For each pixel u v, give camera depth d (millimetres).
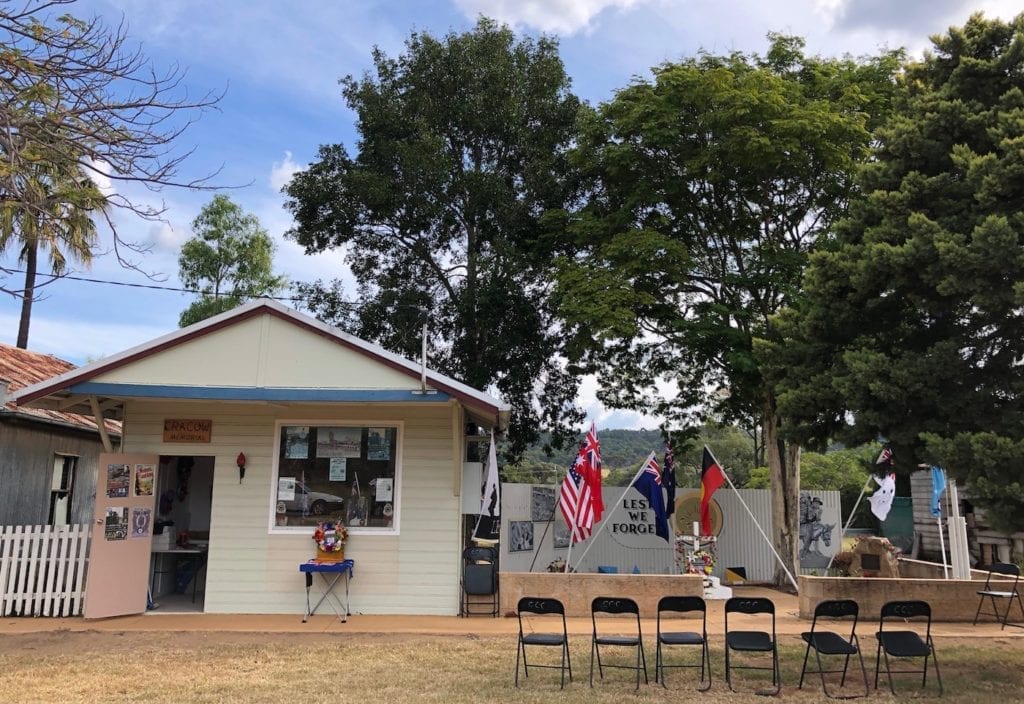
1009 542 19328
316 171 20266
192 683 7980
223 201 28344
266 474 12164
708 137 16609
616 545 18828
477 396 11133
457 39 20953
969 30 9516
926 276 8391
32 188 7383
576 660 9281
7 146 6664
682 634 8477
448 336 20516
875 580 12258
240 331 11680
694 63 17156
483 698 7562
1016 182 7996
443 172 19344
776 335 15641
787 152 15336
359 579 11930
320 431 12344
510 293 19547
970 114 8906
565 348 18812
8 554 11492
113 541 11422
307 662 8969
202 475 14273
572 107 20766
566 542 18484
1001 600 12227
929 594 12211
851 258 9523
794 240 17719
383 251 21250
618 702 7500
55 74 6738
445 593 11953
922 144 9156
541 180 19625
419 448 12273
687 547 15383
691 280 18203
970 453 7773
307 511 12109
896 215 9055
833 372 9438
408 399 11156
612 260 16938
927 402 8500
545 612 8305
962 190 8789
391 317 20078
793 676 8727
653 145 16703
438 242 20844
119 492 11547
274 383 11523
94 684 7887
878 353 8891
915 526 22594
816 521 19734
